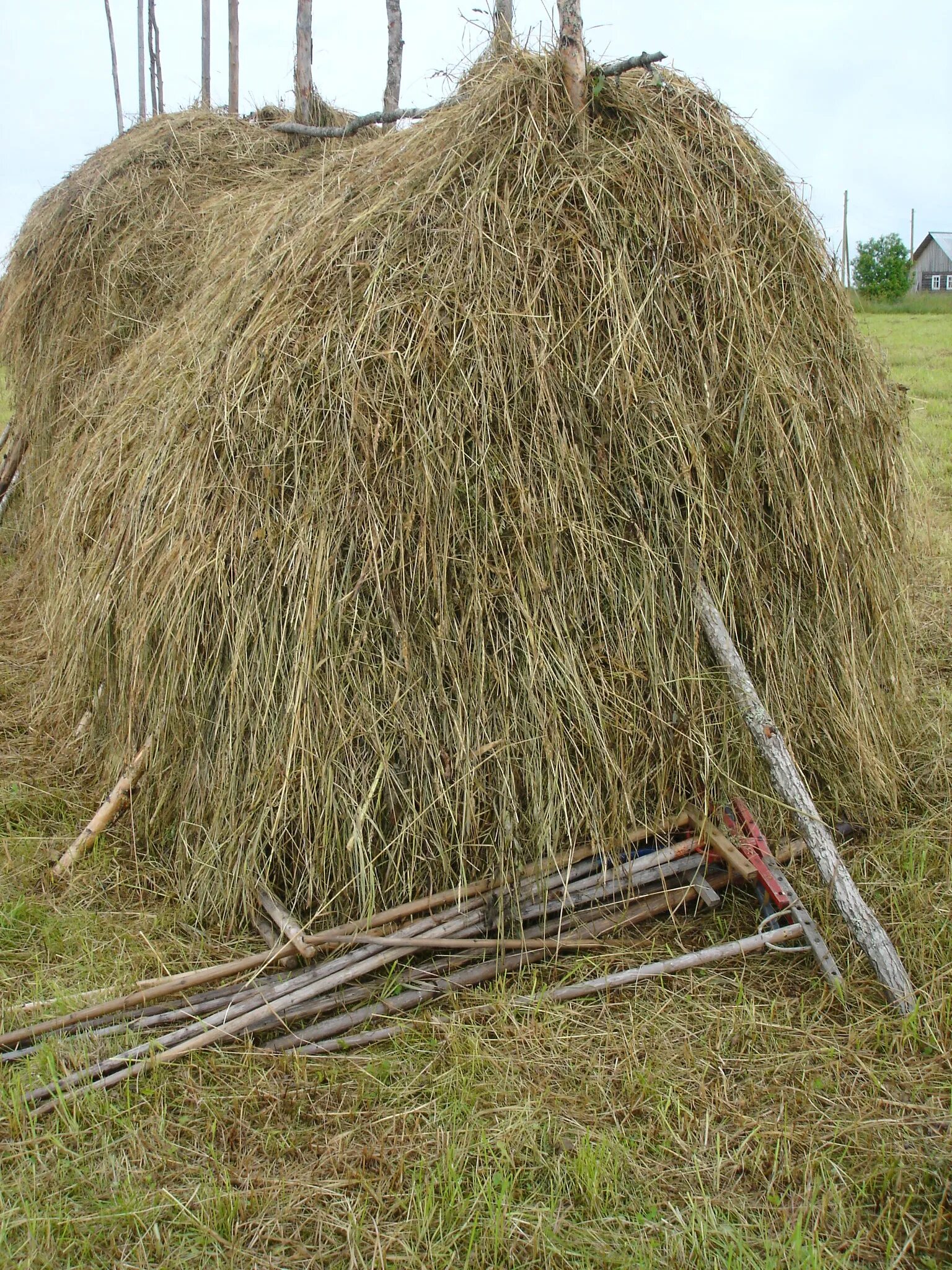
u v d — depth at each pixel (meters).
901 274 29.98
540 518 3.08
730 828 3.20
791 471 3.34
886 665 3.91
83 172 6.52
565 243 3.28
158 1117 2.41
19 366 6.62
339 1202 2.19
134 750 3.60
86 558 4.12
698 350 3.27
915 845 3.41
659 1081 2.50
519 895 3.00
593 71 3.46
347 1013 2.79
